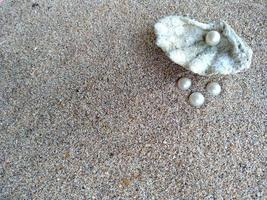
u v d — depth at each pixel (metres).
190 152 0.17
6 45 0.20
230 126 0.17
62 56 0.20
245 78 0.18
